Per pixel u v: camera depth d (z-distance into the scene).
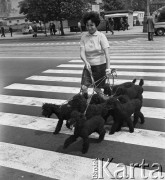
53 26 41.25
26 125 5.87
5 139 5.21
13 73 11.57
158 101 7.05
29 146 4.88
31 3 39.03
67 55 16.19
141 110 6.44
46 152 4.63
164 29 27.47
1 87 9.30
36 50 20.25
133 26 54.12
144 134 5.14
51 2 37.19
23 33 52.72
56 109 4.97
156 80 9.11
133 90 5.48
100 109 4.71
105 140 4.93
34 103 7.38
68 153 4.56
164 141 4.84
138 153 4.46
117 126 5.16
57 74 10.88
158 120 5.81
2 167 4.22
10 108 7.05
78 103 4.77
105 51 5.32
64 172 4.02
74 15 37.72
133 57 13.84
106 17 43.81
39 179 3.88
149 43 20.42
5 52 20.03
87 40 5.40
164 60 12.56
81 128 4.41
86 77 5.60
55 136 5.25
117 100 4.88
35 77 10.57
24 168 4.17
